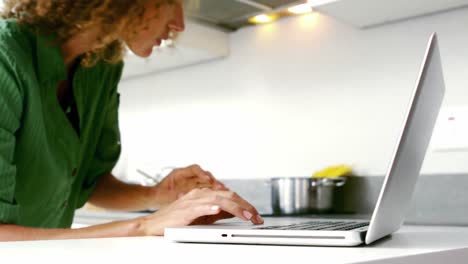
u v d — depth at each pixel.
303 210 1.77
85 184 1.51
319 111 1.97
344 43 1.93
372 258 0.48
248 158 2.15
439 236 0.84
